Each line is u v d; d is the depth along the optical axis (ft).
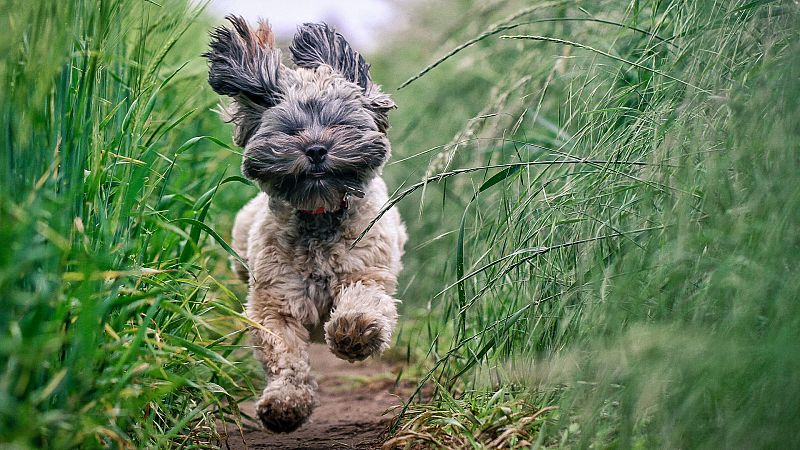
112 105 12.71
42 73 9.04
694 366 9.21
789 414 8.54
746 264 9.52
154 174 13.38
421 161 24.36
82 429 8.98
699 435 9.31
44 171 9.55
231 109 15.79
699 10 13.14
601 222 11.51
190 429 12.65
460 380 14.97
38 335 8.60
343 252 14.60
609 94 14.11
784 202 9.52
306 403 13.71
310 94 14.74
